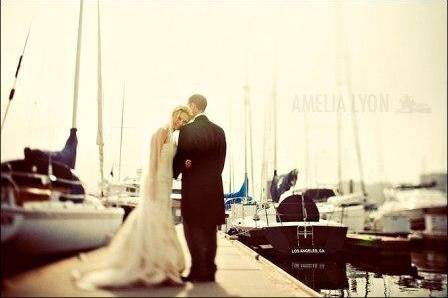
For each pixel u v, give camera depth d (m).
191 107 3.83
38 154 4.09
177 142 3.89
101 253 3.21
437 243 16.34
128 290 2.94
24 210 3.14
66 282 3.05
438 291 7.82
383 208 17.77
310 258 11.08
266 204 13.51
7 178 3.31
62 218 3.87
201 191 3.53
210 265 3.54
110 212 5.40
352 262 13.31
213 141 3.62
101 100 8.81
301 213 11.49
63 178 4.63
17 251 3.25
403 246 13.60
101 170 7.91
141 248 3.19
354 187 18.14
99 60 9.06
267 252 13.30
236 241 10.29
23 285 2.89
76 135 6.19
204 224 3.51
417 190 18.12
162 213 3.48
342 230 10.92
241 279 4.02
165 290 3.04
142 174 3.64
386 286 8.45
